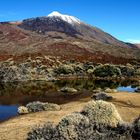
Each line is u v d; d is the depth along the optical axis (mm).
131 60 107750
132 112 22484
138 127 12305
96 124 12750
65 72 70062
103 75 70000
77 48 140250
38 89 41750
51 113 21938
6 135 15922
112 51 145375
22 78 56625
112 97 29078
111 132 12172
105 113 13594
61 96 34344
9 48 137500
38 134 12891
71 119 12570
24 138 15039
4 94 35719
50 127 13023
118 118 13711
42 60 85688
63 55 114188
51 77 63312
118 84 52812
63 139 12008
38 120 19719
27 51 130500
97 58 109312
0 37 164000
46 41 155000
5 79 53156
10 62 71812
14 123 19516
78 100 30188
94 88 44125
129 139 11609
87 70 75688
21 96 34344
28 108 23828
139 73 74188
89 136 11812
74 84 50875
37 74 63656
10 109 25891
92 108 13773
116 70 71500
